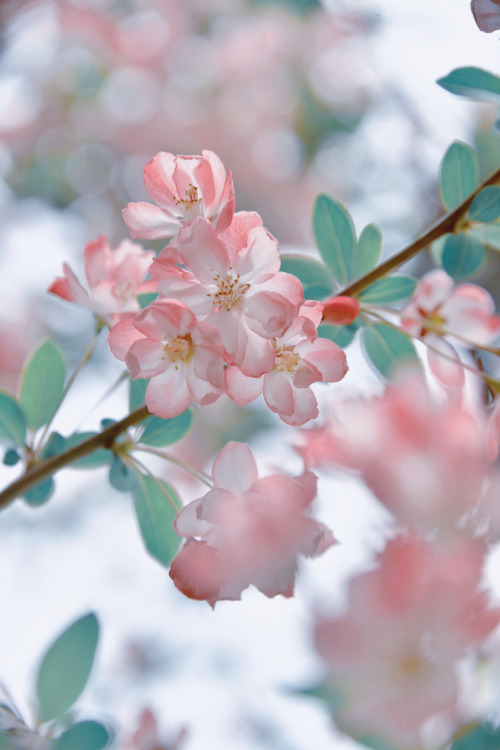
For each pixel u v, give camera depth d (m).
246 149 1.50
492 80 0.78
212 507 0.73
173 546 0.83
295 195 1.48
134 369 0.74
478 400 0.78
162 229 0.76
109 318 0.83
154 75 1.52
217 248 0.74
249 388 0.74
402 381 0.70
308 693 0.70
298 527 0.72
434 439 0.69
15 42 1.38
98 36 1.48
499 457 0.71
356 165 1.37
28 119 1.46
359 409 0.69
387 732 0.69
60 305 1.29
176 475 1.20
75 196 1.45
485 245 0.80
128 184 1.48
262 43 1.50
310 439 0.71
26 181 1.43
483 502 0.69
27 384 0.84
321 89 1.44
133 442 0.82
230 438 1.18
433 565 0.69
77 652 0.79
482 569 0.68
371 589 0.69
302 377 0.74
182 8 1.51
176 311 0.74
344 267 0.83
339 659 0.69
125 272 0.83
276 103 1.49
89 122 1.48
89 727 0.77
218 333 0.73
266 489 0.73
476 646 0.69
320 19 1.43
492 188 0.79
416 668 0.69
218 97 1.52
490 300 0.84
